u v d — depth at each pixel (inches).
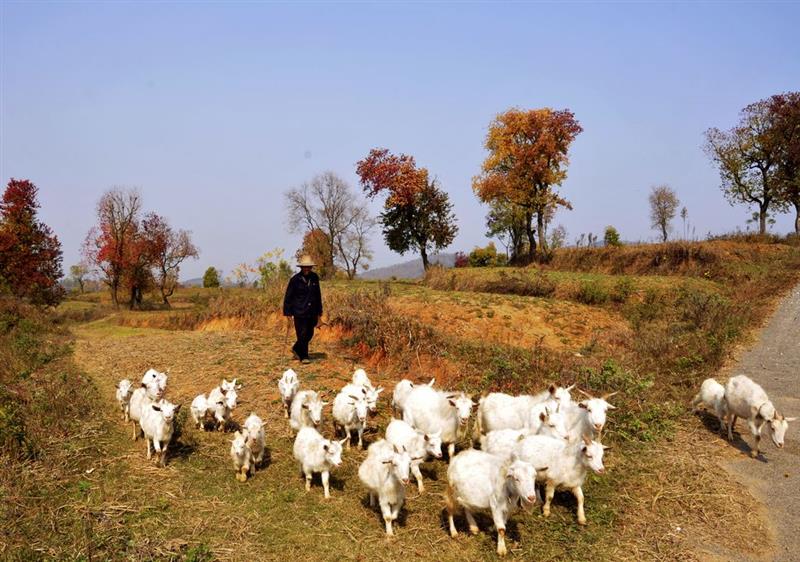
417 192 2223.2
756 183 1881.2
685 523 312.7
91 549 263.7
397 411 456.8
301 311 642.2
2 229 1968.5
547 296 1113.4
